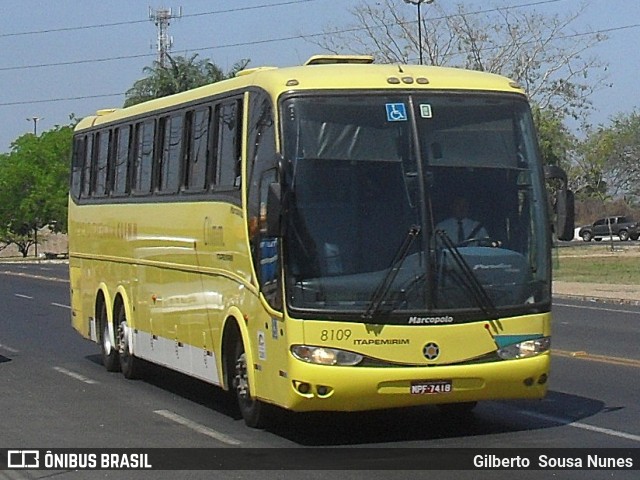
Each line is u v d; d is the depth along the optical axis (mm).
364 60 11914
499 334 10164
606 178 73750
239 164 11320
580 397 13141
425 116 10391
